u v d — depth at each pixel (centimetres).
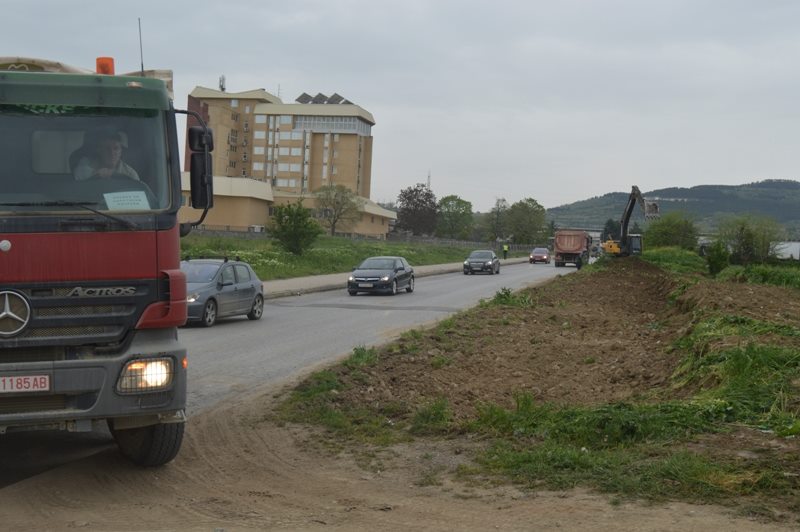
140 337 649
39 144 645
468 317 1930
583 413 802
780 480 586
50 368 610
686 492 579
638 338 1645
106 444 819
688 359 1130
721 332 1288
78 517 583
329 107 13038
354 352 1266
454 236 14250
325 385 1044
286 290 3059
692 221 7025
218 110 12762
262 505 610
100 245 633
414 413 920
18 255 614
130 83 673
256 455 767
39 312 618
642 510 548
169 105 691
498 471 675
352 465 726
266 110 13188
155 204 659
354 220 10200
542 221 13538
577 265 6469
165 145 678
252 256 4222
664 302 2616
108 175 657
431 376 1159
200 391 1086
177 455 768
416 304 2675
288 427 873
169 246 657
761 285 2725
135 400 634
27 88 649
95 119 662
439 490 636
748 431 727
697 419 758
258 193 10412
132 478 689
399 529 541
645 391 1068
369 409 955
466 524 546
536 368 1283
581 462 664
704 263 5069
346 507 600
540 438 769
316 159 13138
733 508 542
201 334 1762
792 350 998
